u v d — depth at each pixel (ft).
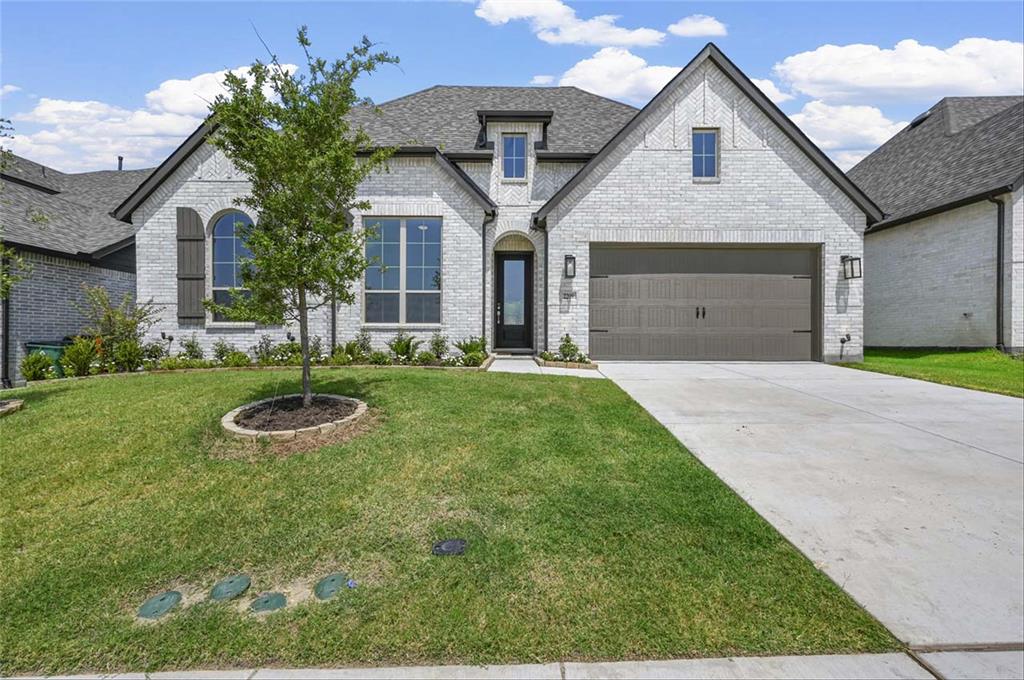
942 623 8.63
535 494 13.48
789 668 7.72
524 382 26.50
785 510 12.77
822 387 28.99
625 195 40.14
